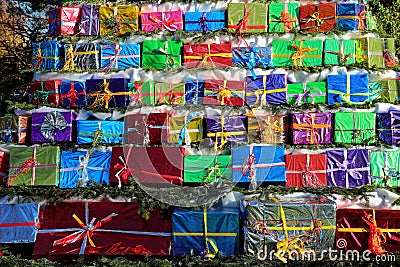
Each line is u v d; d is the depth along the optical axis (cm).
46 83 630
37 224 551
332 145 589
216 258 515
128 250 524
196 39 636
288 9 653
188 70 610
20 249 565
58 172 589
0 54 1150
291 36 640
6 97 938
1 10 1162
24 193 570
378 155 578
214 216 526
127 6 656
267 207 516
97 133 601
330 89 611
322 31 642
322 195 550
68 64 640
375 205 553
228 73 611
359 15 643
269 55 633
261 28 645
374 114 592
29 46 1029
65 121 605
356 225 523
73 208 561
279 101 609
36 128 607
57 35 667
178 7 664
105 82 616
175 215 529
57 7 699
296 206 515
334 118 592
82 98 622
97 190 567
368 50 626
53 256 534
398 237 523
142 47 641
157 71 621
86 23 659
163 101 610
